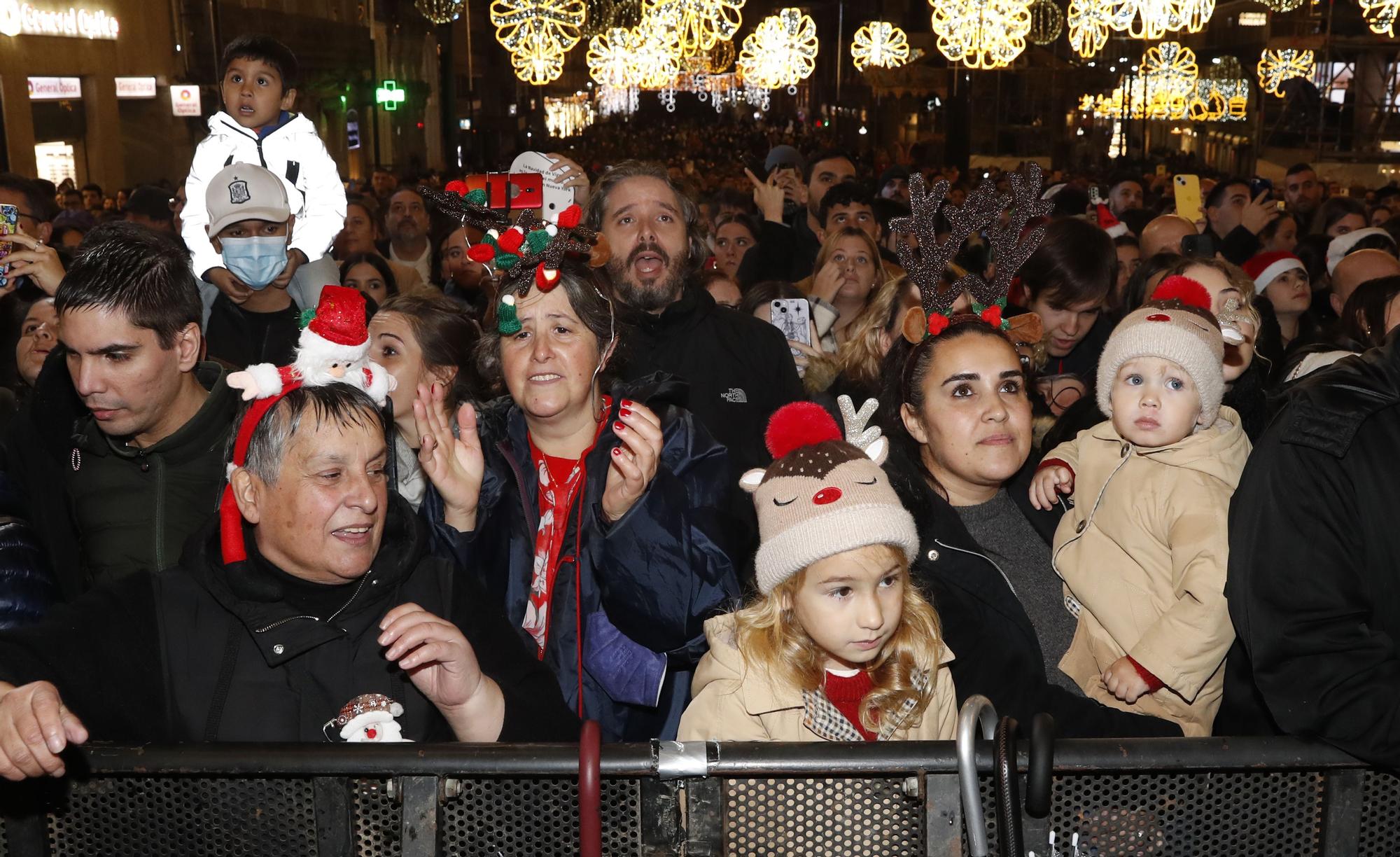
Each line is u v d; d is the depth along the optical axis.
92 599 1.96
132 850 1.77
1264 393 3.26
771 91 63.31
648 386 2.71
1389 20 19.20
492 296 2.70
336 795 1.73
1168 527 2.50
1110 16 17.28
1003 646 2.32
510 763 1.69
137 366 2.43
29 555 2.34
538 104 53.75
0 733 1.61
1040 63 29.56
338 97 29.50
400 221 8.09
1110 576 2.56
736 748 1.70
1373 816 1.78
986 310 2.55
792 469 2.14
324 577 1.99
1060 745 1.72
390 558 2.05
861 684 2.20
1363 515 1.79
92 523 2.58
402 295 3.10
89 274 2.40
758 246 6.96
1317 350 3.50
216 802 1.74
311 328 2.01
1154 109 26.61
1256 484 1.88
